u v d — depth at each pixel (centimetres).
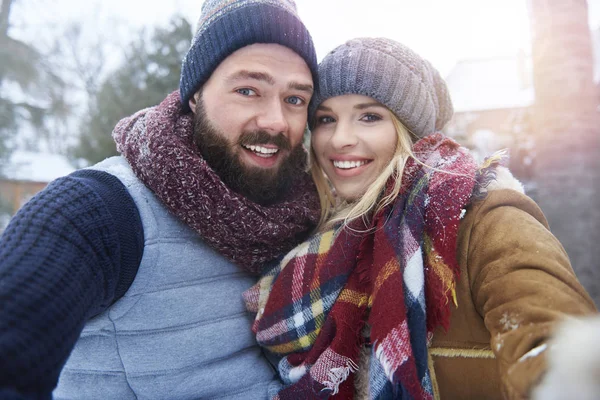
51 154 1130
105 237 89
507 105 1711
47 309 65
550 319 67
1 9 970
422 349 87
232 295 117
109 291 90
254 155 121
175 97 126
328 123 129
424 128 122
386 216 105
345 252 106
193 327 108
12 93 966
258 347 124
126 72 967
